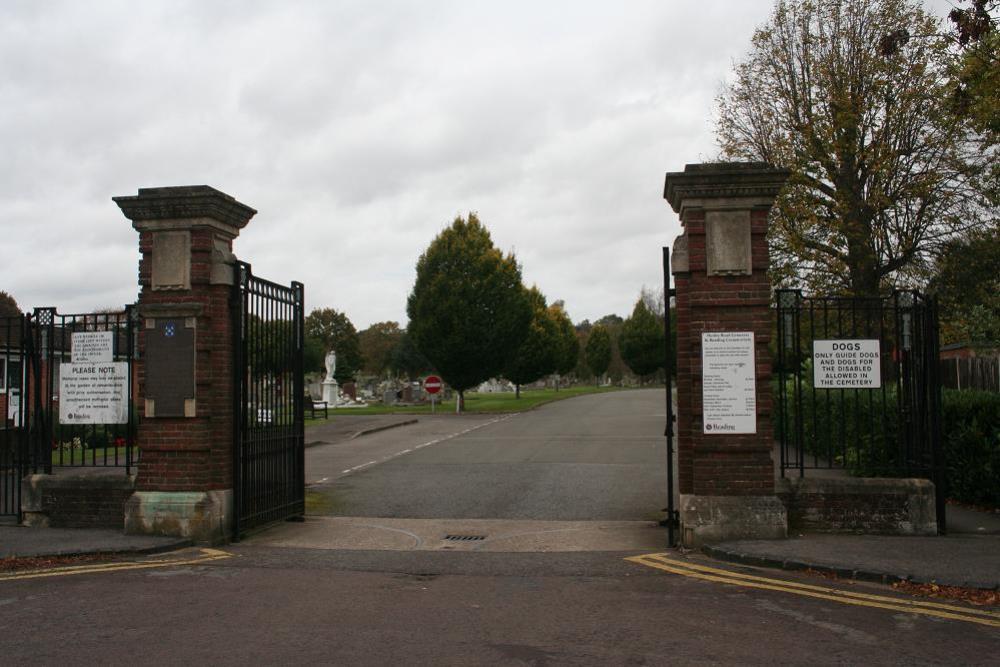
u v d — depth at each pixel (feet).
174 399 30.53
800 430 30.78
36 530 31.63
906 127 76.74
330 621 19.77
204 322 30.63
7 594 22.59
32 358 33.96
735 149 83.76
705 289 29.19
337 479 51.08
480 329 131.75
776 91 82.64
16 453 48.34
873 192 74.84
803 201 77.15
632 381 374.43
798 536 29.19
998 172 61.52
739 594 22.49
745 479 28.81
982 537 29.14
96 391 32.55
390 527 34.50
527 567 26.45
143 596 22.33
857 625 19.44
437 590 23.15
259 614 20.44
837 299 31.19
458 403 136.46
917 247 77.30
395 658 16.94
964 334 65.82
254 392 33.12
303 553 28.99
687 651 17.46
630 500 41.47
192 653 17.33
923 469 30.55
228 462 31.19
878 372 30.63
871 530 29.68
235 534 31.14
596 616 20.25
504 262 135.95
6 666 16.52
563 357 267.59
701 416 29.14
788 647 17.76
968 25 36.14
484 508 39.52
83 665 16.58
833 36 78.95
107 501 32.22
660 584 23.82
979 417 37.06
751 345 28.96
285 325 35.94
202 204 30.32
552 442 75.05
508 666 16.46
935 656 17.16
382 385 208.64
